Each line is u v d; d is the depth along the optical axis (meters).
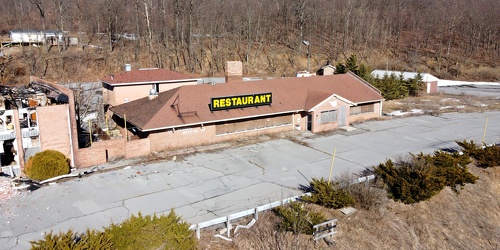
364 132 31.08
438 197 19.84
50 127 21.00
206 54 70.62
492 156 24.03
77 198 18.23
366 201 17.53
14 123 20.23
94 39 69.56
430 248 16.56
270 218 16.05
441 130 32.53
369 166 23.14
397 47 83.88
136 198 18.36
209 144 26.86
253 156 24.67
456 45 86.44
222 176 21.30
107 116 32.72
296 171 22.25
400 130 32.19
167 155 24.42
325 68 49.31
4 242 14.34
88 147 23.91
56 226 15.62
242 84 30.94
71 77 56.25
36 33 63.38
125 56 65.06
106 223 15.93
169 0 77.88
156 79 33.34
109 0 70.88
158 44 69.06
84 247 10.91
